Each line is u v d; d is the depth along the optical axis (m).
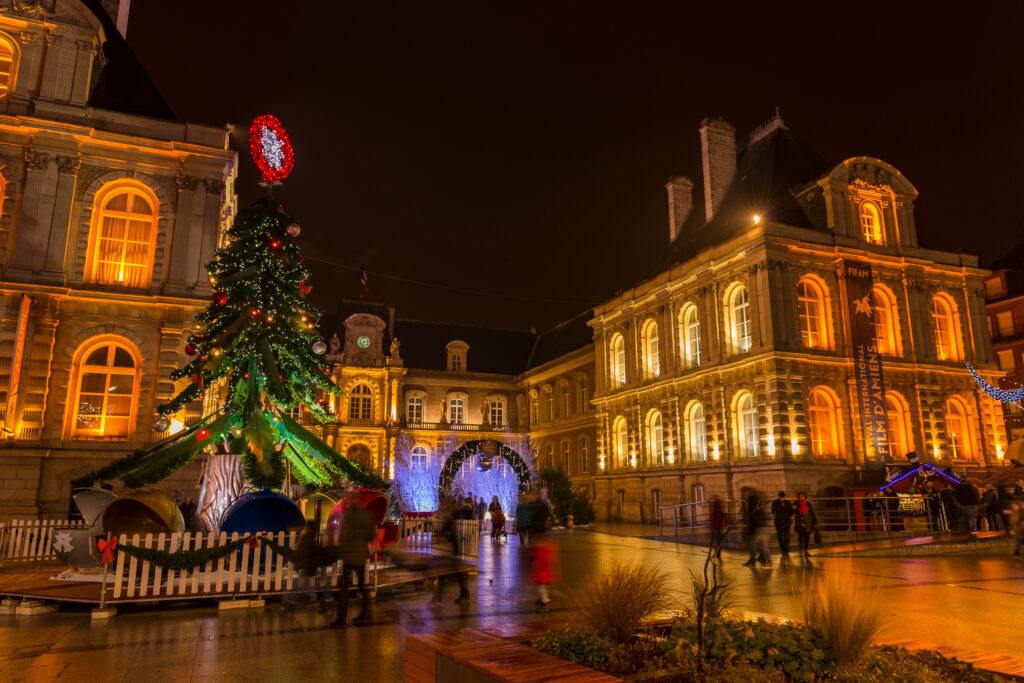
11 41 24.77
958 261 37.16
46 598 10.68
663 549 21.67
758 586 12.99
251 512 13.28
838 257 33.34
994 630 8.99
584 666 4.78
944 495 24.58
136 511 13.34
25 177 23.83
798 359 31.34
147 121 25.44
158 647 8.43
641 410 41.19
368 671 7.34
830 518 28.27
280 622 9.96
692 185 47.69
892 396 33.69
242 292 16.75
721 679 4.66
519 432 60.34
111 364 23.86
